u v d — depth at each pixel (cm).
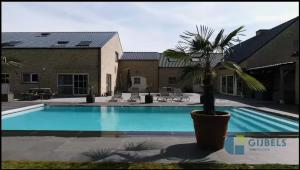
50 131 888
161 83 3597
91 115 1630
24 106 1695
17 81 2702
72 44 2803
